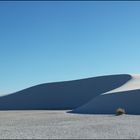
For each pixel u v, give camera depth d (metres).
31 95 134.75
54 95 131.00
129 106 70.62
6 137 26.16
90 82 126.19
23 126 37.69
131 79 106.12
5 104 135.38
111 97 74.88
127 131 28.92
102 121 42.72
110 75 124.44
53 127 34.53
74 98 125.94
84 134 26.89
